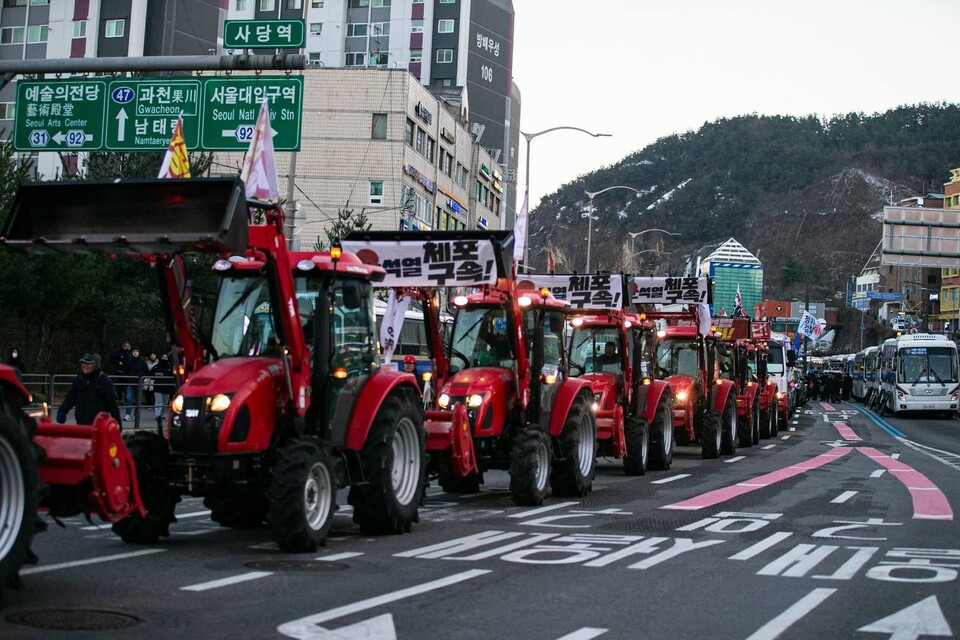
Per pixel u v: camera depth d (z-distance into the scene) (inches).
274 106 796.6
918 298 5068.9
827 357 4308.6
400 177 2183.8
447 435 504.7
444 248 506.6
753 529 473.1
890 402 2097.7
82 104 815.1
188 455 378.3
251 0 3006.9
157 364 1069.8
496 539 428.5
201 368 405.7
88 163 1282.0
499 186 3095.5
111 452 308.8
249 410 379.2
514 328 554.6
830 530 472.4
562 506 558.9
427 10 3198.8
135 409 973.2
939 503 594.9
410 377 454.0
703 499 604.1
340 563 362.3
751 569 366.9
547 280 722.2
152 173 1258.0
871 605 309.0
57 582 318.0
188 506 537.6
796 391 2279.8
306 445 382.9
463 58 3225.9
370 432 430.0
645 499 601.6
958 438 1453.0
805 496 628.4
